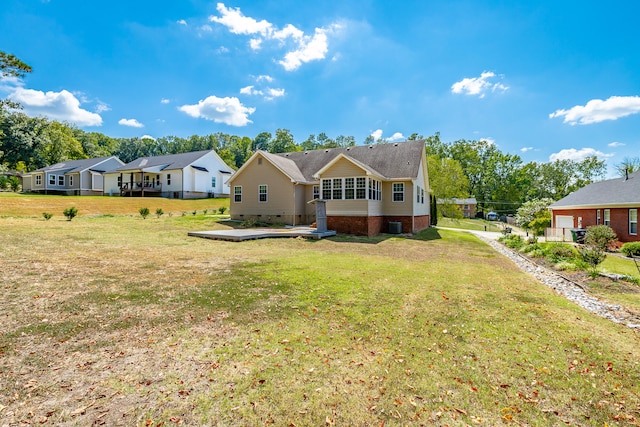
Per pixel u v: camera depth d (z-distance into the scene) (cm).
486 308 586
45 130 5053
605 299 706
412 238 1816
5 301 532
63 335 419
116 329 443
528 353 408
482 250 1513
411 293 665
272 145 7981
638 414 295
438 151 5562
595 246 1248
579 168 5972
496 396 317
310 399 302
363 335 449
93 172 4106
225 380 329
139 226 1738
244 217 2288
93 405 284
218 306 546
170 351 386
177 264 868
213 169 3953
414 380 340
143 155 8319
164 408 283
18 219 1683
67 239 1183
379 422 275
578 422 282
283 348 402
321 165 2391
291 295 621
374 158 2278
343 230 1848
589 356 405
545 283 870
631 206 1922
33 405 281
